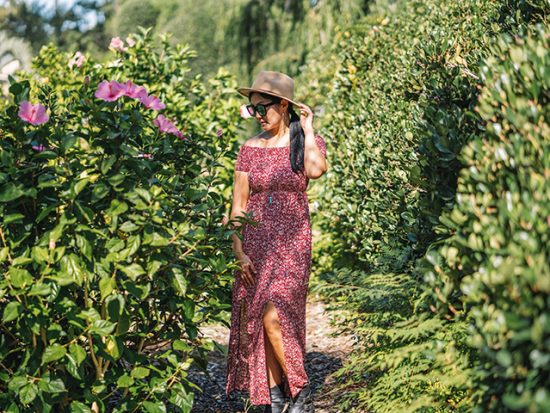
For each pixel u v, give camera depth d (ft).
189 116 22.03
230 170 21.09
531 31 10.57
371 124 19.06
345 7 43.29
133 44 22.11
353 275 13.25
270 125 12.38
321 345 16.84
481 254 7.39
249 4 56.80
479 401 7.50
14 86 9.86
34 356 9.43
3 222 9.16
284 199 12.09
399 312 11.64
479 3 16.26
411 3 24.38
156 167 10.50
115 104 10.00
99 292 10.23
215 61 57.67
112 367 10.34
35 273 9.50
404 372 10.32
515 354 6.29
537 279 5.99
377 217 16.90
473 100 11.07
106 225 9.87
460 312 8.48
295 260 11.91
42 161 9.72
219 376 14.83
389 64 20.62
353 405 12.21
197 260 10.16
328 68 31.09
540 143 7.29
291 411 11.60
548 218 6.46
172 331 11.14
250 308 12.00
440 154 10.35
